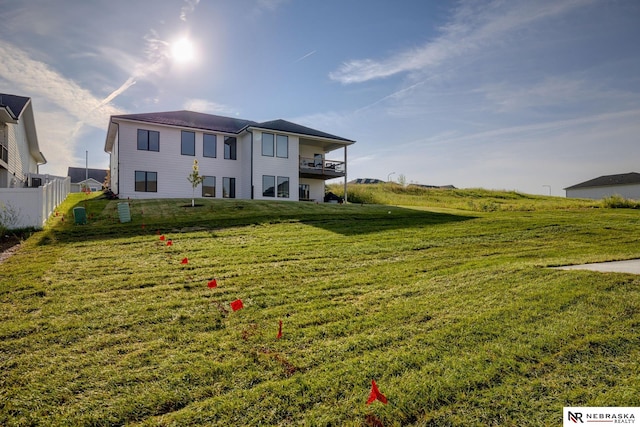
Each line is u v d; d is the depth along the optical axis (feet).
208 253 24.31
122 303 14.28
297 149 76.38
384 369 9.11
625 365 8.79
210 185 71.31
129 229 33.35
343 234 33.09
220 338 11.19
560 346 9.84
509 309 12.77
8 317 12.67
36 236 29.45
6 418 7.48
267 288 16.55
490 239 31.94
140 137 64.69
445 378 8.57
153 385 8.61
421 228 37.55
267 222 39.19
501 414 7.29
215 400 8.00
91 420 7.42
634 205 69.62
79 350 10.35
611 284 15.03
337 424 7.18
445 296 14.90
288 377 8.91
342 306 14.06
